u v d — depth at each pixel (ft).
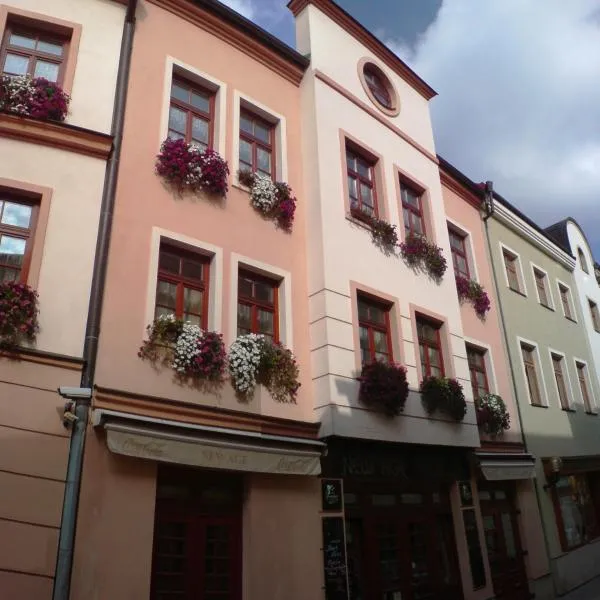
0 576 20.11
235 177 33.17
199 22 35.19
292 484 29.63
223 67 35.45
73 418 22.72
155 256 27.94
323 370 31.86
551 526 49.96
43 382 22.98
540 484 50.34
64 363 23.58
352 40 43.65
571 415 59.93
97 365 24.35
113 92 29.45
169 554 25.31
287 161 36.65
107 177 27.48
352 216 37.22
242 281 32.04
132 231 27.55
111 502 23.02
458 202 54.03
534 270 65.77
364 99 42.45
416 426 34.78
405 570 34.19
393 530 34.53
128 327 25.85
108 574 22.12
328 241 34.65
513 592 42.47
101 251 25.90
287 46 38.63
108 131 28.53
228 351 29.04
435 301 41.29
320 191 35.65
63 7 29.96
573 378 64.08
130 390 24.98
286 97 38.55
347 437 30.94
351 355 33.17
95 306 24.86
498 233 59.47
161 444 24.29
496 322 52.80
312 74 39.06
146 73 31.37
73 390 22.86
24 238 25.27
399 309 37.76
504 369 51.01
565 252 74.23
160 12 33.50
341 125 39.40
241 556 27.17
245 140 35.73
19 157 25.84
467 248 53.21
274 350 30.42
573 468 56.29
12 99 26.55
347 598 29.76
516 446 48.11
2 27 28.32
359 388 32.60
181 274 29.48
